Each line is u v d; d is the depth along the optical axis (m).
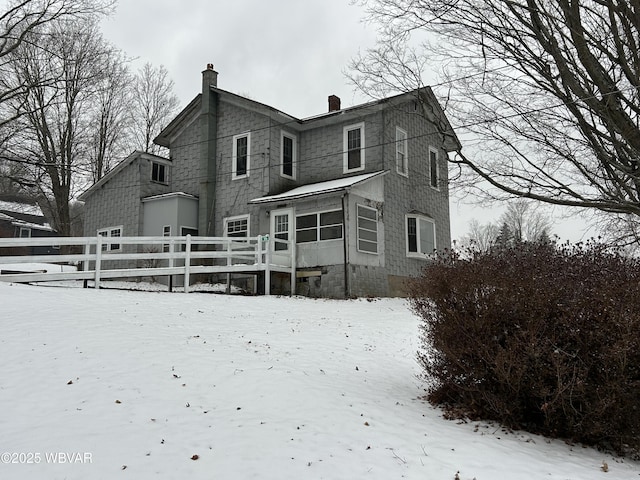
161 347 8.13
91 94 27.91
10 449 4.62
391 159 19.77
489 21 10.02
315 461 4.70
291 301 14.95
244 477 4.31
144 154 22.86
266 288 16.62
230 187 21.19
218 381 6.88
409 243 20.47
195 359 7.70
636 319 5.22
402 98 18.64
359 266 17.48
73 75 25.78
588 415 5.41
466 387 6.29
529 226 41.84
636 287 5.49
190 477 4.27
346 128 20.34
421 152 21.84
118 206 23.62
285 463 4.62
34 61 23.64
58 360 7.19
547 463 4.95
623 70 9.04
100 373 6.82
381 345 10.05
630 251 9.60
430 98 14.83
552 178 10.23
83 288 13.50
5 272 22.38
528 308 5.71
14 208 42.84
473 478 4.48
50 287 13.12
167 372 7.04
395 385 7.58
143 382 6.61
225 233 20.95
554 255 6.47
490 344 5.94
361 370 8.21
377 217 18.67
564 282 5.82
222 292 17.95
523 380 5.74
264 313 12.25
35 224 41.69
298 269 18.16
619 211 9.83
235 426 5.45
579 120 9.64
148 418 5.54
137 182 22.88
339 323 11.88
